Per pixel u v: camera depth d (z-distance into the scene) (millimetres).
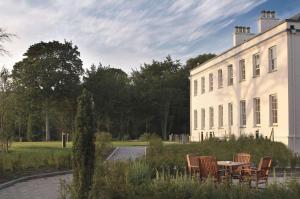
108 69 74750
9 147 33375
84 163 9344
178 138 56875
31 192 15469
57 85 57844
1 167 19812
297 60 28391
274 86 30109
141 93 74688
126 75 82312
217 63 41031
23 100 55688
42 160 23062
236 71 36719
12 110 32000
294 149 27812
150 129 77062
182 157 19625
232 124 37625
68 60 59062
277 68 29656
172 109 77625
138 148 36375
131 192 10273
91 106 9656
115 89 71125
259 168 14633
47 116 67562
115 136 74875
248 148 26219
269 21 35469
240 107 35844
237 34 40562
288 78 28203
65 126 66688
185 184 10688
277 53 29672
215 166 14234
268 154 23438
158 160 18016
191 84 49125
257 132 32531
